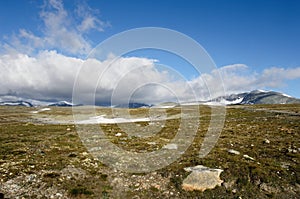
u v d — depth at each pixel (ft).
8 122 281.13
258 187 64.64
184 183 65.46
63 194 60.95
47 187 63.72
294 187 64.64
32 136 145.07
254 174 69.10
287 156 86.12
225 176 68.13
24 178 68.13
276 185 65.16
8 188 62.23
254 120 201.36
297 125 159.53
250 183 65.98
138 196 61.67
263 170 71.41
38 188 63.16
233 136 128.98
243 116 236.84
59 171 73.97
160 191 64.03
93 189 64.39
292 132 134.82
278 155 87.56
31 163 80.02
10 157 88.22
